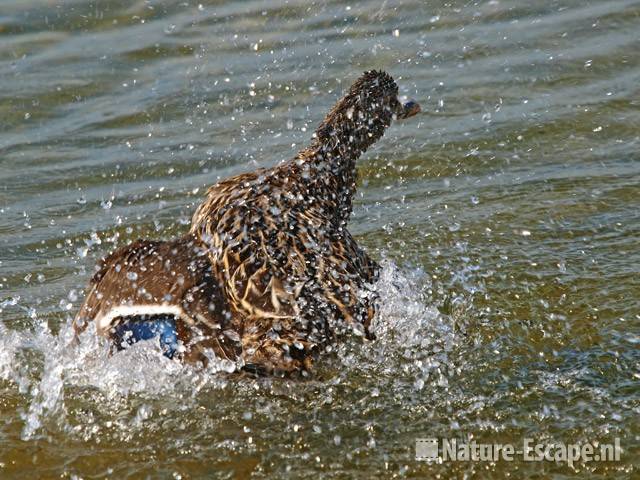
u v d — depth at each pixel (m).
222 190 10.49
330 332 8.76
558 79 18.48
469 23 21.00
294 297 8.72
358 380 9.91
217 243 9.45
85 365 9.91
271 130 17.14
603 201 14.12
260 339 8.48
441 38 20.34
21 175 16.17
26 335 11.25
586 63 18.97
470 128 16.95
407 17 21.30
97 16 22.11
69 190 15.69
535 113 17.28
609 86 18.09
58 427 9.52
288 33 20.91
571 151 16.05
